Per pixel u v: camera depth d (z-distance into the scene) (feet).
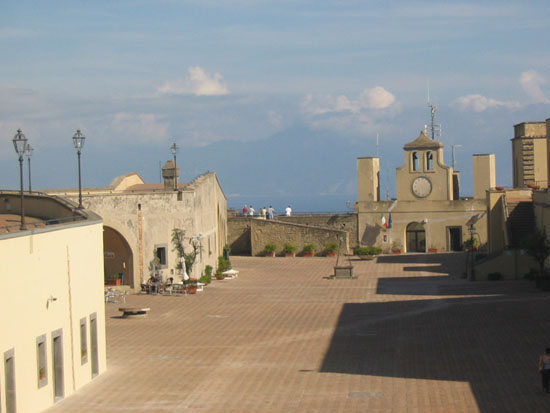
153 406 79.51
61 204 100.01
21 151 82.53
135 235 159.53
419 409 74.49
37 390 77.41
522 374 85.87
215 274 184.55
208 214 189.47
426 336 109.70
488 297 140.87
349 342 108.47
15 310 72.95
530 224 178.60
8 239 71.77
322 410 75.87
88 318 91.45
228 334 116.88
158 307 142.41
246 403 79.56
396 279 175.63
